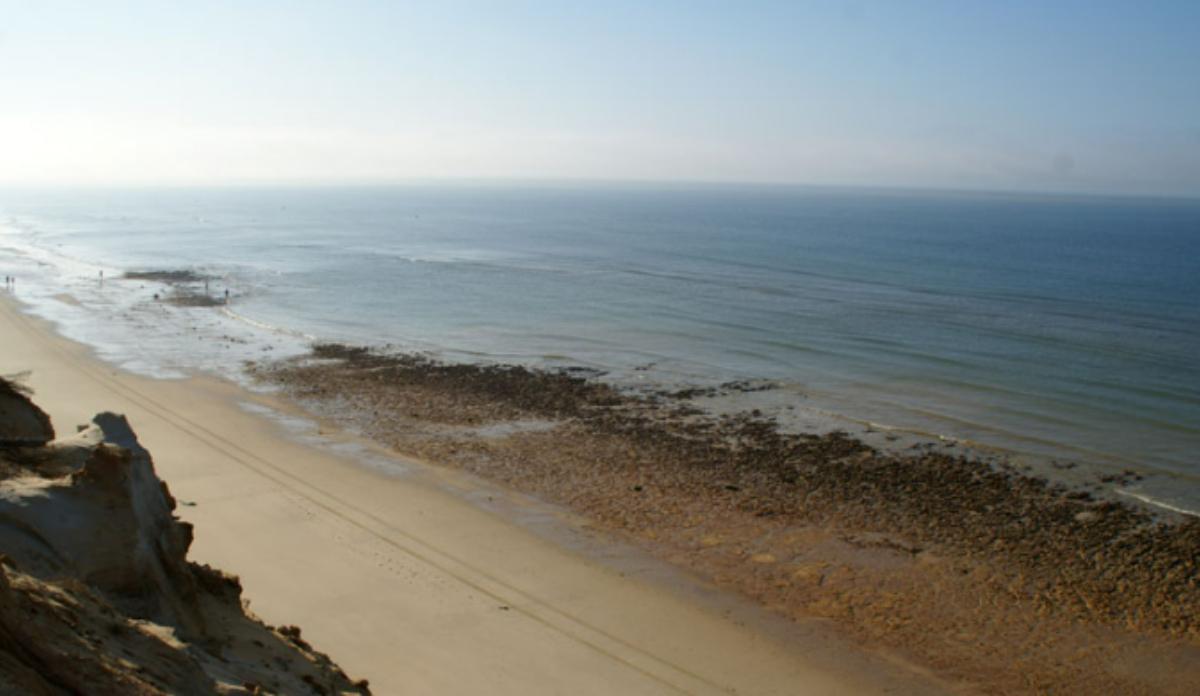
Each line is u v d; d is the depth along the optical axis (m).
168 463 31.38
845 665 20.02
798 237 170.38
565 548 25.55
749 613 22.22
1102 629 21.91
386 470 31.77
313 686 12.20
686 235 173.75
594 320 67.50
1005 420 40.31
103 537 10.66
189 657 9.56
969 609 22.78
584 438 36.44
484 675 18.62
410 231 181.25
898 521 28.31
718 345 57.34
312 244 143.38
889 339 59.97
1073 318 71.62
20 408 14.61
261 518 26.50
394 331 62.06
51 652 7.58
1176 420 40.59
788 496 30.30
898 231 195.75
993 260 124.94
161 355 51.22
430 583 22.72
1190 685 19.59
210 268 102.94
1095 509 29.53
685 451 34.94
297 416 38.78
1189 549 26.39
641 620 21.52
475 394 43.47
